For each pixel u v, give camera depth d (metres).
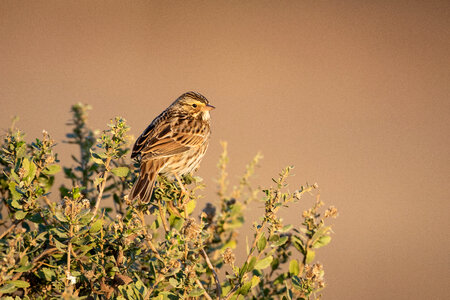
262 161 15.91
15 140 4.57
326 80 27.66
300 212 12.12
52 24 30.41
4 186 4.90
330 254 11.60
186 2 37.41
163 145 6.85
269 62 29.92
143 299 3.88
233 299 4.34
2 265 3.74
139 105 20.48
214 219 5.66
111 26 31.72
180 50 30.03
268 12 37.94
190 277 4.02
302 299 4.32
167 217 5.34
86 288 4.15
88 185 5.50
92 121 18.22
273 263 5.08
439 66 30.11
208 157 15.37
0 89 20.58
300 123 20.47
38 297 4.00
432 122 21.88
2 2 32.69
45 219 4.25
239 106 22.50
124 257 4.15
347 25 36.16
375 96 25.33
